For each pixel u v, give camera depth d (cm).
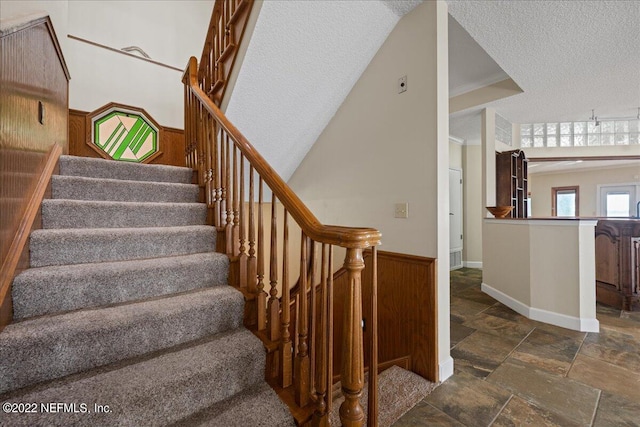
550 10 209
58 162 193
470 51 296
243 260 164
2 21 118
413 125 190
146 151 387
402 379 174
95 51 355
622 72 304
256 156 142
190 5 436
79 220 166
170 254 173
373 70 220
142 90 389
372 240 96
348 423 95
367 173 226
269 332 136
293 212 116
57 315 120
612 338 229
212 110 196
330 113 256
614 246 307
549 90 346
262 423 104
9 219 119
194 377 108
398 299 198
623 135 486
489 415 144
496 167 435
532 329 249
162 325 125
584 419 140
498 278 334
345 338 97
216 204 195
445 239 181
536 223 274
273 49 188
